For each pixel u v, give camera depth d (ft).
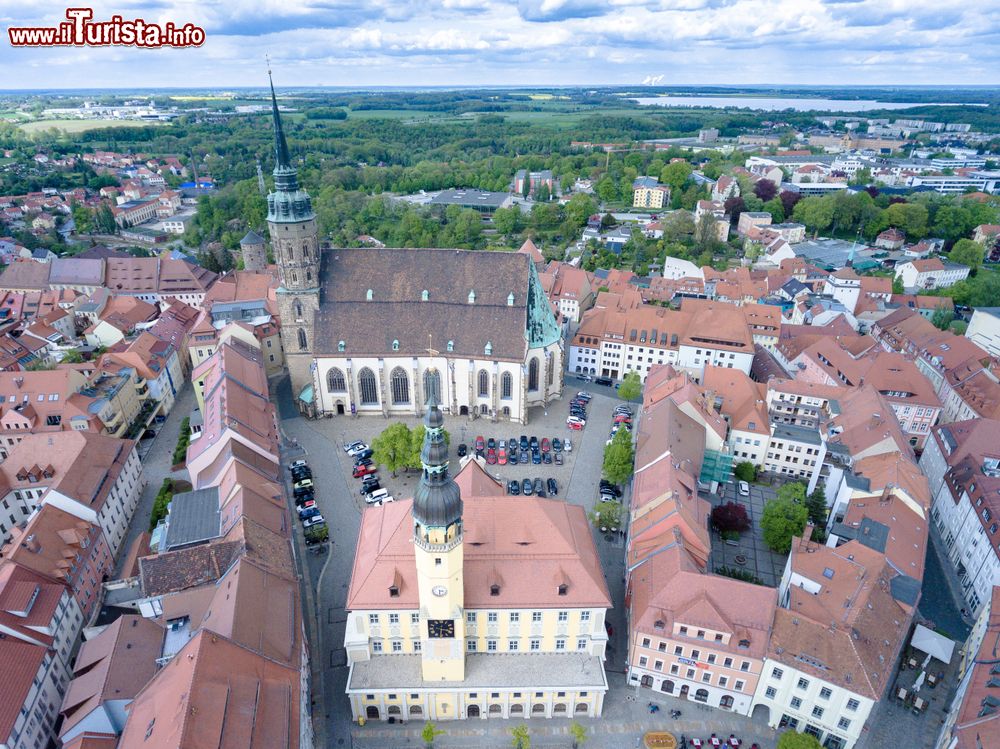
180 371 476.95
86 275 628.69
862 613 230.07
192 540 257.75
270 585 231.09
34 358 491.72
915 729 235.20
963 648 267.39
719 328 469.16
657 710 238.27
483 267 419.95
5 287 628.69
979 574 289.74
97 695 202.28
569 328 587.27
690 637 227.81
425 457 182.91
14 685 205.46
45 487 309.01
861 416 357.20
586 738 228.02
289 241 393.09
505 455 378.94
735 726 232.94
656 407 357.41
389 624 227.20
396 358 413.59
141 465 367.25
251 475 290.97
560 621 227.40
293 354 427.74
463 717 235.40
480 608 221.66
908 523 285.23
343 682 245.86
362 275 422.00
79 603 258.78
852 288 633.61
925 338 517.55
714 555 311.06
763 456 368.27
